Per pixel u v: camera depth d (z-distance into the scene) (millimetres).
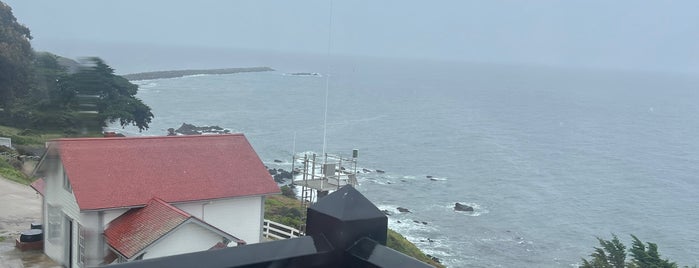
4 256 16094
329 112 113000
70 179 14617
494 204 53125
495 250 40938
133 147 16297
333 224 2797
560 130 109188
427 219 47062
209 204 15602
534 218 49562
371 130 92562
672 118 140500
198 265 2473
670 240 45906
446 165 69125
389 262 2641
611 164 77500
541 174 67938
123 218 14422
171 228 13281
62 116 15648
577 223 49000
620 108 159000
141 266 2402
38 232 16797
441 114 122562
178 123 81750
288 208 24625
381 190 55156
